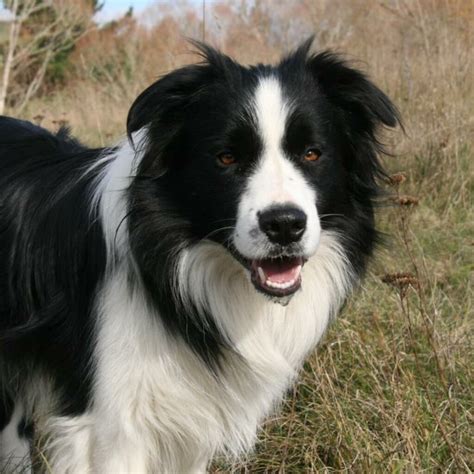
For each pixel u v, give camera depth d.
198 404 0.92
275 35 2.56
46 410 0.98
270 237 0.82
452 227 1.64
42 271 0.95
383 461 0.95
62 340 0.93
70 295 0.93
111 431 0.91
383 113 0.92
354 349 1.13
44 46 4.36
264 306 0.93
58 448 0.94
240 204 0.85
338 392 1.07
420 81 2.09
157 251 0.89
